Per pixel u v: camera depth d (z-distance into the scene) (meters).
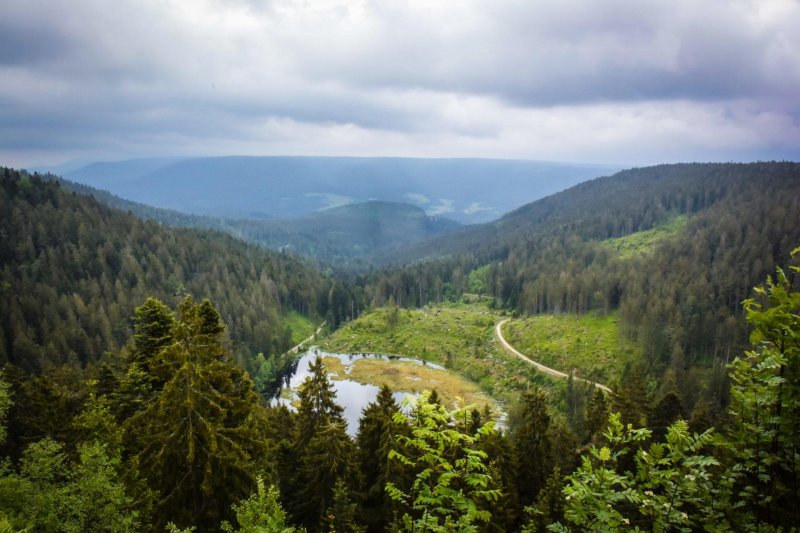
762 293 9.11
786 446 8.52
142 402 32.59
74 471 20.45
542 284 186.00
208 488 22.11
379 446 37.97
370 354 161.25
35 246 172.25
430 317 189.12
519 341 152.88
